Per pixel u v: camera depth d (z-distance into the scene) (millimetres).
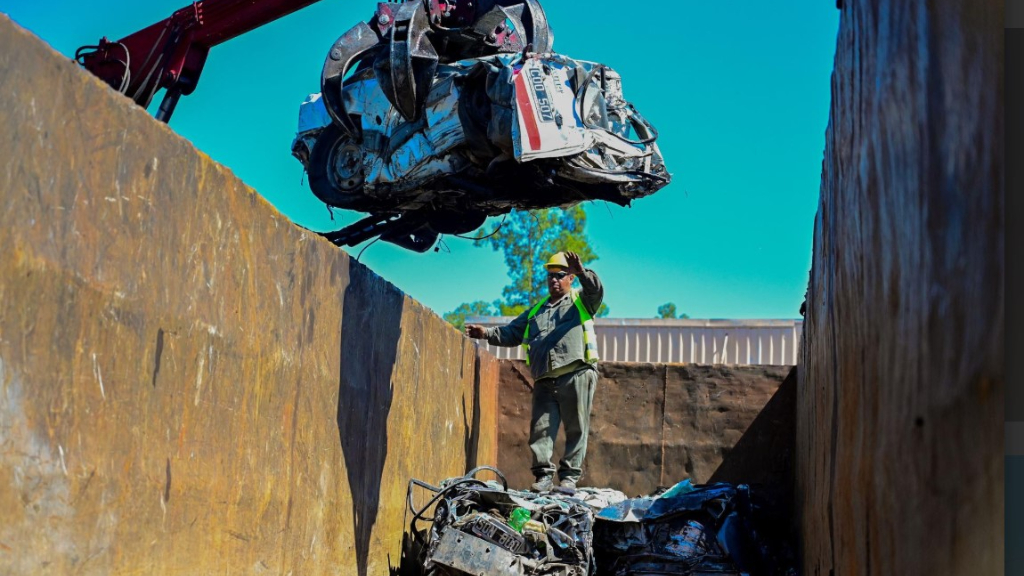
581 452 8766
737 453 10125
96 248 3434
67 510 3291
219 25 7816
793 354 14594
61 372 3256
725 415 10219
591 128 7527
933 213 2188
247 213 4625
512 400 10648
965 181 1976
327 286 5695
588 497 8219
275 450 5000
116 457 3578
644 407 10367
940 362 2119
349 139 8648
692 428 10250
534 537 6793
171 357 3953
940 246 2131
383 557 6809
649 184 8125
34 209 3111
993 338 1819
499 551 6691
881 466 2729
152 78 7887
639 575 7383
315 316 5520
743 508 7812
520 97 7242
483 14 7746
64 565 3279
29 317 3096
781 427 10086
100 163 3447
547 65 7453
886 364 2701
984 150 1881
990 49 1876
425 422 7832
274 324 4957
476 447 9625
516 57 7508
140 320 3715
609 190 8039
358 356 6254
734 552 7398
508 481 10477
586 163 7488
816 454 5406
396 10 8172
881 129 2824
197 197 4133
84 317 3375
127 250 3621
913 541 2309
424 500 7820
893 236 2631
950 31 2104
